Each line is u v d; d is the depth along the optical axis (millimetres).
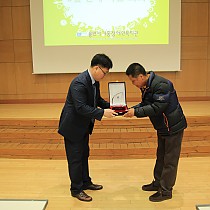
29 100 6262
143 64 6035
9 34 6121
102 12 5914
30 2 5883
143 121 4621
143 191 3221
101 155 4176
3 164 4043
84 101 2840
